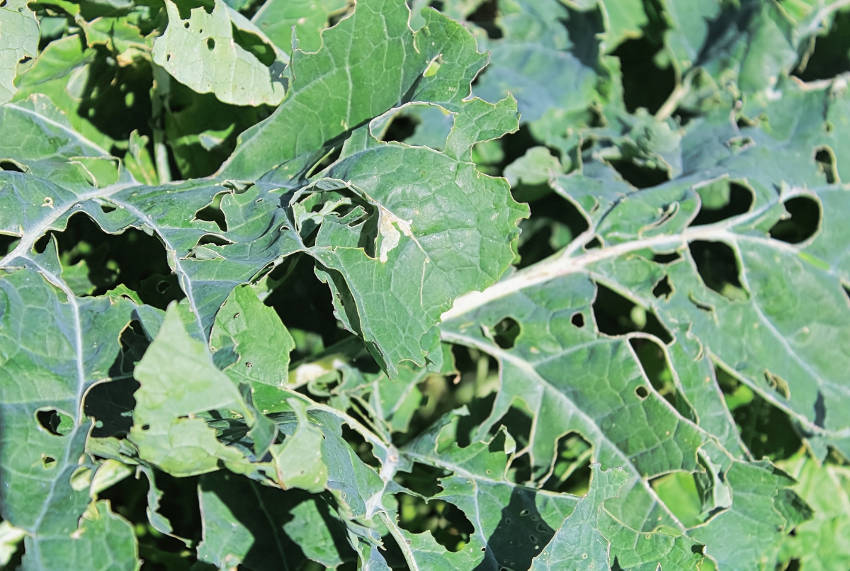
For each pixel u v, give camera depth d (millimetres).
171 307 1188
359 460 1668
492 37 2377
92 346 1509
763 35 2332
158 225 1622
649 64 2471
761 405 2291
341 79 1771
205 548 1588
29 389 1406
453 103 1743
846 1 2395
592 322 1967
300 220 1686
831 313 2146
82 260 1892
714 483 1946
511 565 1683
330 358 1926
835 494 2271
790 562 2227
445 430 1961
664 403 1888
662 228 2068
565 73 2348
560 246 2207
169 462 1294
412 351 1657
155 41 1608
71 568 1332
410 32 1755
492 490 1760
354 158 1729
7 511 1303
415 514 1978
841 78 2312
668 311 2012
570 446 2088
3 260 1530
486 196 1723
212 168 1992
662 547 1814
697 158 2244
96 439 1478
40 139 1832
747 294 2096
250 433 1333
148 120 2041
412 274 1677
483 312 1987
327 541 1657
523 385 1942
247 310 1574
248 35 1853
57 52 1824
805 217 2334
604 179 2174
